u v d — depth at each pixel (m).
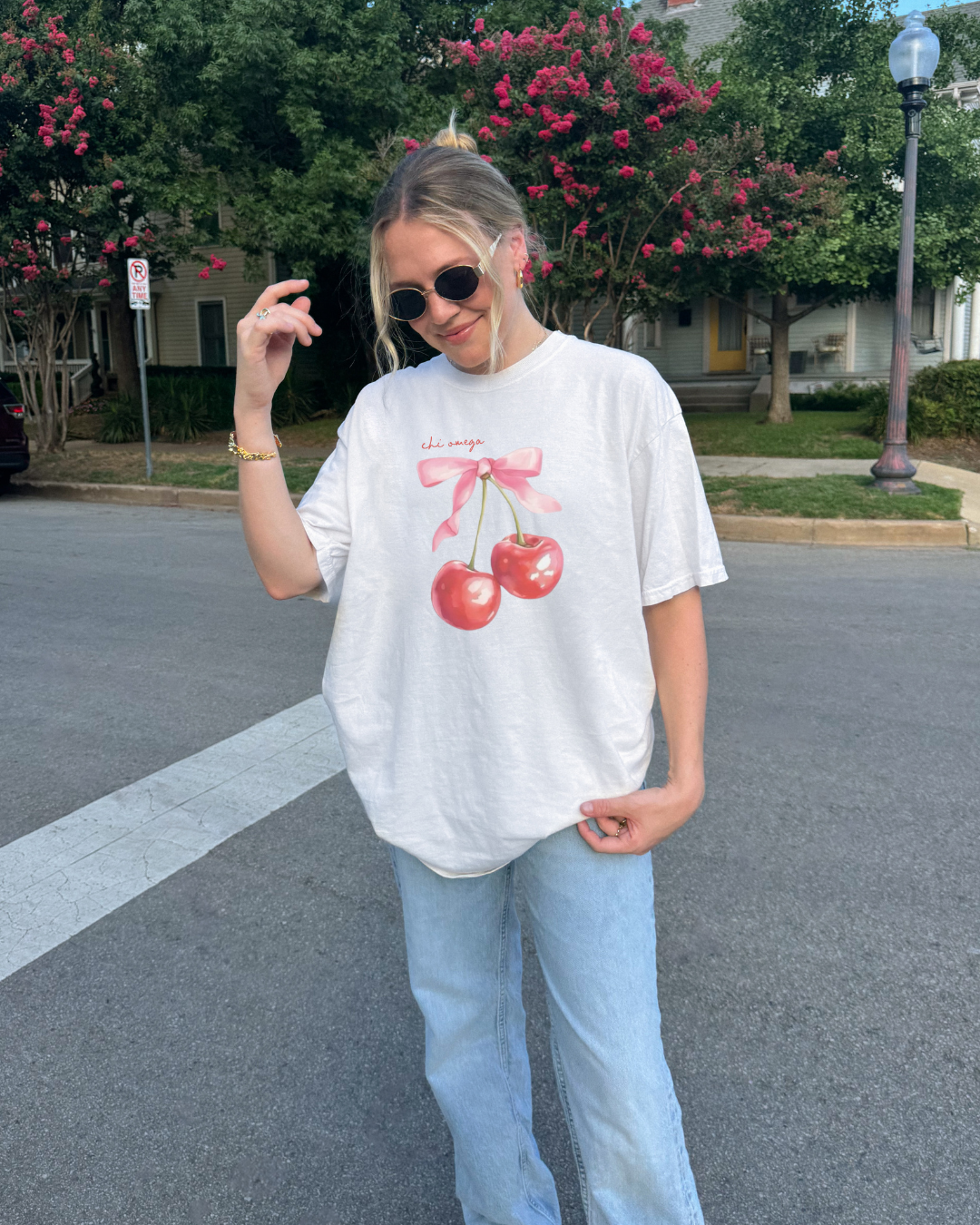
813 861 3.27
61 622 6.42
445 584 1.45
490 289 1.36
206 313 25.50
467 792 1.48
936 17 15.72
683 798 1.43
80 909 3.05
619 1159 1.44
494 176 1.40
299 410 19.86
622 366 1.42
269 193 15.73
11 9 14.48
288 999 2.63
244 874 3.25
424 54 17.02
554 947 1.48
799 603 6.74
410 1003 2.62
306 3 14.38
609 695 1.43
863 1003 2.55
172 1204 1.99
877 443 13.94
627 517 1.42
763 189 12.57
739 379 20.69
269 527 1.45
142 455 15.81
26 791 3.89
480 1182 1.62
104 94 14.34
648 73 10.38
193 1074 2.36
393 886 3.18
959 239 15.02
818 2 14.93
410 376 1.51
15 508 12.08
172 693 5.00
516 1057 1.64
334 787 3.89
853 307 19.62
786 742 4.28
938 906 2.99
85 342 28.14
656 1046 1.46
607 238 11.38
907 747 4.21
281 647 5.77
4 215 14.53
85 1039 2.48
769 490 10.34
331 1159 2.11
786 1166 2.05
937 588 7.15
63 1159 2.11
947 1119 2.16
